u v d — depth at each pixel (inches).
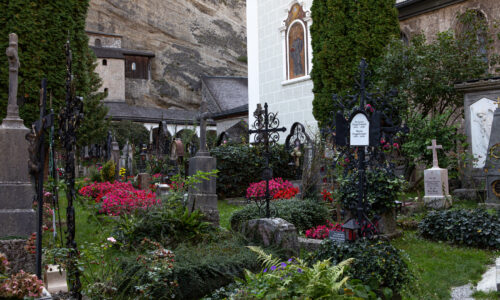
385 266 193.2
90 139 1270.9
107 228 321.7
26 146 268.7
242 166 641.6
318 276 161.3
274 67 951.0
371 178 332.2
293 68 908.6
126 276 213.2
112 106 2183.8
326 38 748.0
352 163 238.7
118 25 2571.4
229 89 2010.3
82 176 1047.0
